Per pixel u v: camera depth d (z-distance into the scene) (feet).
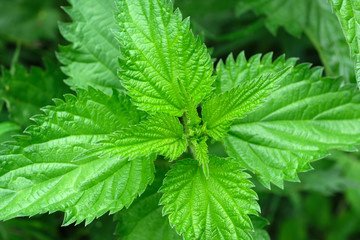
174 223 1.43
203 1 1.95
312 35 1.82
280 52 2.15
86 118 1.49
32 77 1.80
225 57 2.16
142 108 1.47
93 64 1.60
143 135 1.42
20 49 2.15
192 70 1.48
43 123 1.46
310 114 1.55
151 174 1.48
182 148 1.46
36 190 1.45
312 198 2.26
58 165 1.46
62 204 1.44
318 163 1.90
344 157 2.00
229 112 1.46
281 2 1.87
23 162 1.45
